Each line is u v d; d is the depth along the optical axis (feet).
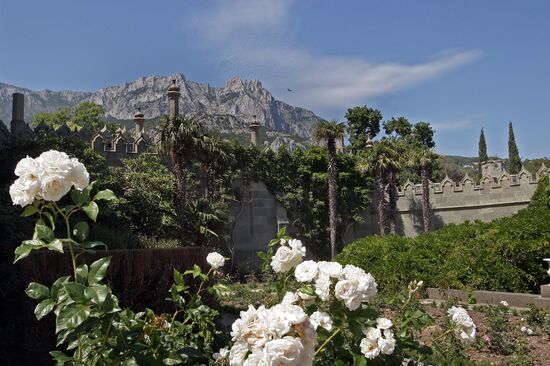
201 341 16.44
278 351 7.49
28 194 9.59
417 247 55.26
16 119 80.64
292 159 120.16
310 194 120.88
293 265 12.74
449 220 126.82
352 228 128.47
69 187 9.96
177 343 13.38
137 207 78.79
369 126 198.59
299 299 11.78
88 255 24.47
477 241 50.39
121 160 93.91
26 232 39.14
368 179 130.62
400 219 132.05
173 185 88.69
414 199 130.82
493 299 44.73
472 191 124.67
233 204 109.70
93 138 91.56
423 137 211.20
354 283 10.96
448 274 49.60
